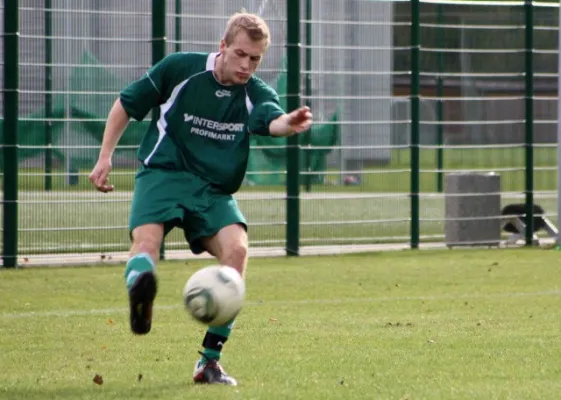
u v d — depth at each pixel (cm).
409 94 5397
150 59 4903
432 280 4147
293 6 5066
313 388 2066
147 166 2084
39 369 2331
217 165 2070
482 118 6103
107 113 4891
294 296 3694
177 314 3262
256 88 2083
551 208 6775
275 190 5394
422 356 2475
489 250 5369
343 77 5306
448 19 6656
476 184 5550
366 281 4122
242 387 2077
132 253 1988
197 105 2067
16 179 4678
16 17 4628
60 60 4788
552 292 3781
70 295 3756
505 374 2231
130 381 2164
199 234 2061
